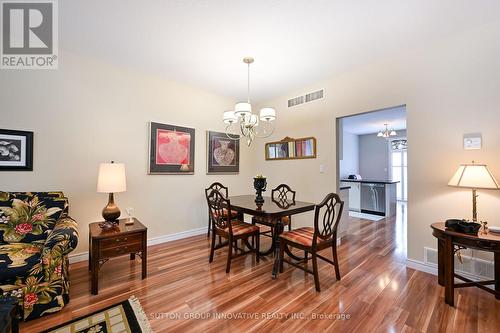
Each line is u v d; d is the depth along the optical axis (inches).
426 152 100.7
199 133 155.7
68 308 72.6
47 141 101.9
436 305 74.7
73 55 108.4
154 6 76.9
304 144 151.3
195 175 153.3
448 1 74.4
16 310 50.6
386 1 74.5
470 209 90.0
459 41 92.4
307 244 87.0
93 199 113.5
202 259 112.2
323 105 141.4
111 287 85.4
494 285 82.4
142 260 92.4
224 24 86.8
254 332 62.7
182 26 88.1
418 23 85.9
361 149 324.5
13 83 95.3
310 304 75.4
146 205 131.4
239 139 179.3
